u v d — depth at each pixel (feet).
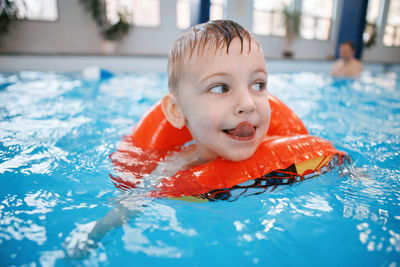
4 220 2.59
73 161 4.01
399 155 4.38
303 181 3.20
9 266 2.07
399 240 2.32
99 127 6.17
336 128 6.28
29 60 18.80
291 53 33.60
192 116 3.12
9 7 24.31
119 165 3.82
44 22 26.07
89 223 2.56
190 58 3.04
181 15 30.14
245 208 2.83
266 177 3.06
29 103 8.63
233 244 2.34
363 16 28.04
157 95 10.84
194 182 3.09
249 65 2.92
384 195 3.03
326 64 24.91
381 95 11.40
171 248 2.30
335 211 2.74
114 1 27.84
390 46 38.34
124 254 2.22
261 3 32.07
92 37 27.68
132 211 2.76
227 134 3.03
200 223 2.61
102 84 13.41
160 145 4.44
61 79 14.70
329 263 2.11
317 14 34.32
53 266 2.08
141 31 29.25
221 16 31.09
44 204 2.86
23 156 4.20
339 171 3.50
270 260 2.16
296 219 2.64
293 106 9.17
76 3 26.63
